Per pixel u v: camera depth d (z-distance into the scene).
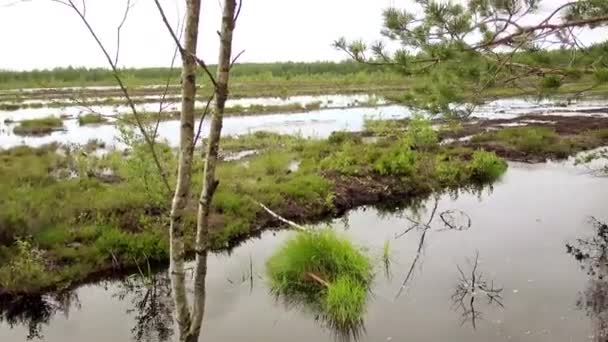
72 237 8.44
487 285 7.44
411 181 13.22
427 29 5.92
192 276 7.72
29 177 11.91
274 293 7.42
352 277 7.32
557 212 10.95
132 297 7.48
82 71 59.84
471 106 6.58
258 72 71.38
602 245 8.84
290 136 20.02
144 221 9.03
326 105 35.97
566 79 5.32
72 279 7.60
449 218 10.93
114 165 13.83
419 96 6.91
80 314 6.92
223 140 19.44
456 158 15.41
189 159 2.43
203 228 2.54
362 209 11.90
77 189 10.99
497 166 14.55
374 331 6.29
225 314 6.79
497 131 20.83
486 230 9.98
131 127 11.84
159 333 6.48
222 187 11.27
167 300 7.41
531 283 7.44
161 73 57.03
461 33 5.64
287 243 8.01
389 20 6.07
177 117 27.27
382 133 19.64
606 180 13.69
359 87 51.94
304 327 6.47
